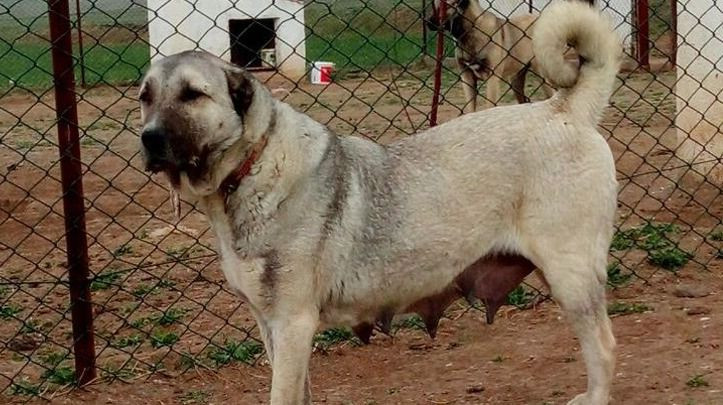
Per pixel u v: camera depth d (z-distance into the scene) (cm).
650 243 488
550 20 342
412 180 339
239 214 325
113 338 423
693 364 376
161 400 379
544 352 396
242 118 321
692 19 604
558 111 344
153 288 445
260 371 400
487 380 380
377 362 403
